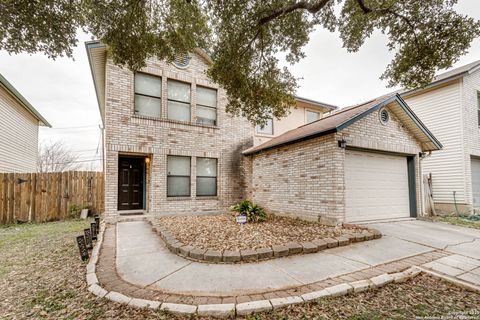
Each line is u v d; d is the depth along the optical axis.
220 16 4.66
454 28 4.16
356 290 2.93
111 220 7.29
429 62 4.56
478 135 10.59
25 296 2.88
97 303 2.67
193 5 4.50
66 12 3.76
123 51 4.72
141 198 9.22
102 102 11.80
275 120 11.39
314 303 2.66
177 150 8.76
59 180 8.96
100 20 4.12
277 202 8.40
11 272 3.61
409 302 2.74
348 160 6.93
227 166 9.83
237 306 2.50
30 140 13.52
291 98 6.30
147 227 6.68
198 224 6.57
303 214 7.20
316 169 6.83
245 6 4.50
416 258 4.12
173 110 9.02
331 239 4.83
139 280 3.23
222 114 9.89
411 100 11.92
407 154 8.20
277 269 3.58
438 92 10.93
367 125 7.09
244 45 5.25
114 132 7.63
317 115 12.93
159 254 4.34
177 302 2.66
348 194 6.85
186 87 9.34
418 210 8.11
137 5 4.25
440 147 8.20
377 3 4.52
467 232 6.10
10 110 11.06
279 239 4.89
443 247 4.76
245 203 7.47
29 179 8.59
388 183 7.80
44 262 4.04
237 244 4.54
